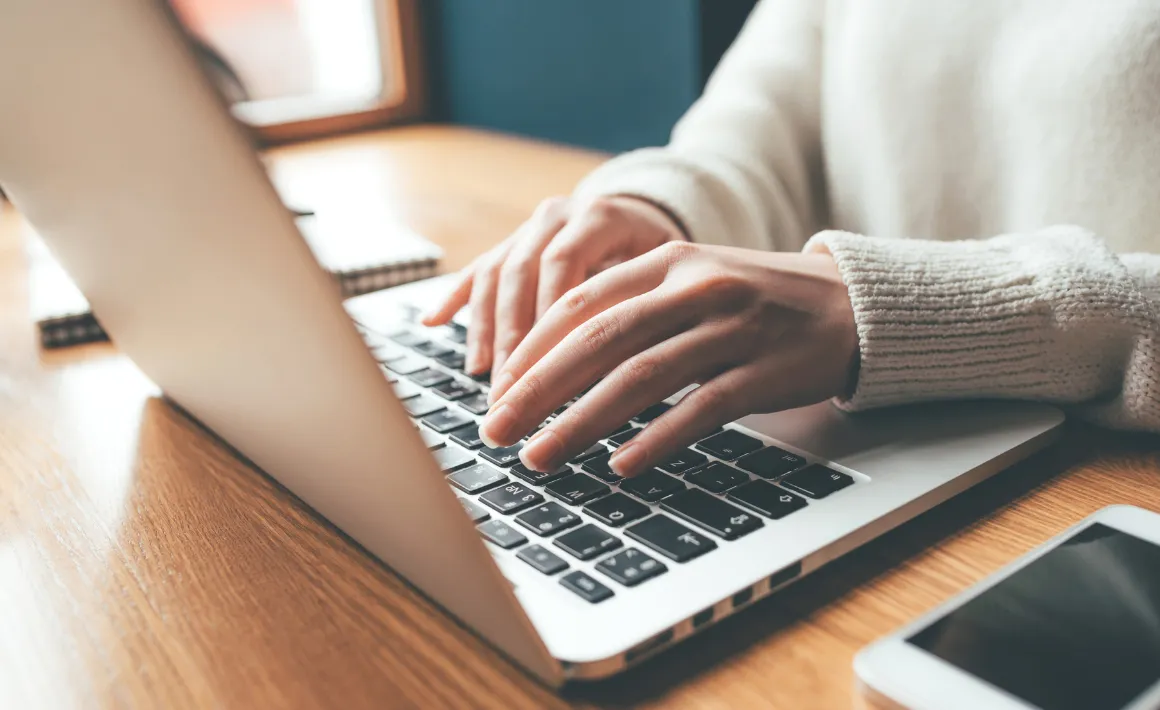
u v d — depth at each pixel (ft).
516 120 4.89
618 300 1.57
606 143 4.56
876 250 1.60
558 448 1.32
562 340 1.46
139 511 1.41
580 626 1.01
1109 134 2.22
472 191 3.54
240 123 0.83
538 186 3.61
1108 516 1.21
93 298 1.57
